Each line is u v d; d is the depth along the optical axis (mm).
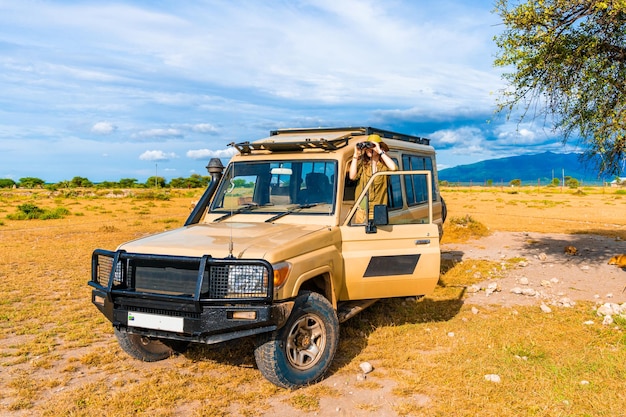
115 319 4594
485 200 40812
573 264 10953
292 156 5984
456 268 10648
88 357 5418
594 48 8141
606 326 6359
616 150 8523
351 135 6559
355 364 5227
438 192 9906
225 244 4578
